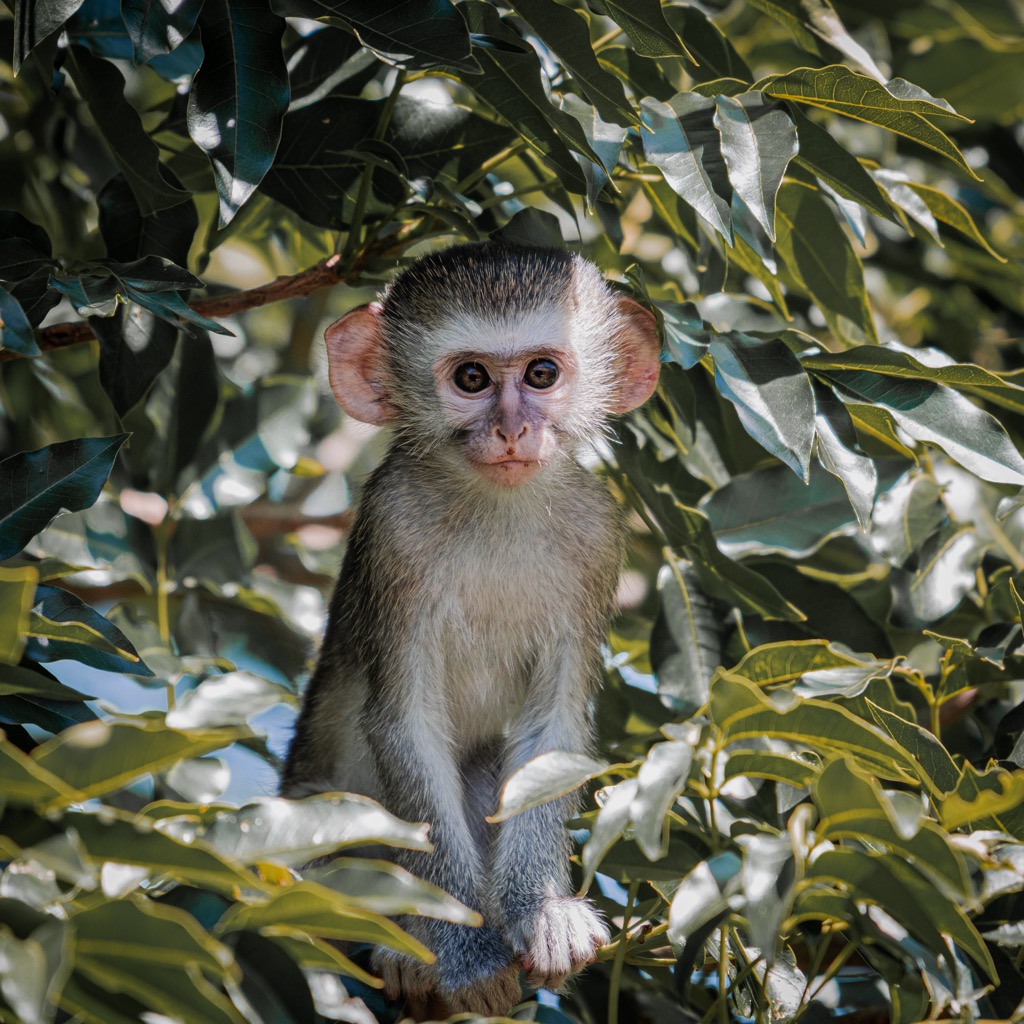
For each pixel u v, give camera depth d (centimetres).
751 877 456
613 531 754
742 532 732
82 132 825
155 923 370
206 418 780
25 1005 340
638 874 537
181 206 666
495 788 766
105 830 402
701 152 583
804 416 591
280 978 429
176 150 758
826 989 630
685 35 707
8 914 387
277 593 843
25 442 901
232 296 709
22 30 555
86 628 526
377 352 755
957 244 962
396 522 731
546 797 495
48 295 592
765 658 558
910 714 611
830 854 474
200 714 595
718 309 803
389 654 720
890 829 452
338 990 479
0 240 611
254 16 572
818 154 638
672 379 685
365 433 833
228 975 372
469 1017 486
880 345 653
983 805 475
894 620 720
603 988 623
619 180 739
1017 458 614
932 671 759
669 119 592
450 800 702
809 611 729
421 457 739
